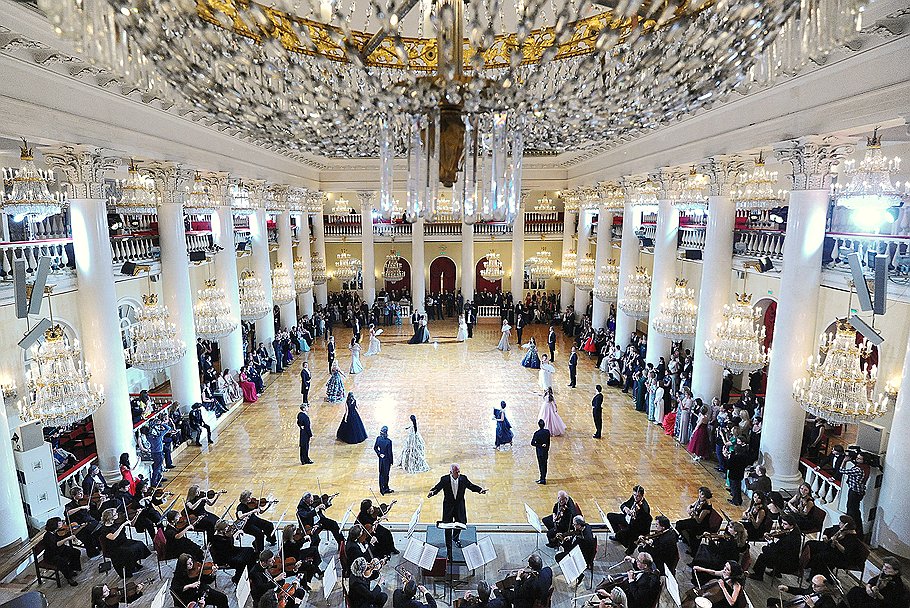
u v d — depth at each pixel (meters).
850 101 7.62
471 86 3.05
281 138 3.93
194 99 3.57
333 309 26.80
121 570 7.97
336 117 3.46
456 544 8.70
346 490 11.01
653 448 12.89
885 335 10.66
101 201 9.97
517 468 11.87
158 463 11.27
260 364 17.72
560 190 25.95
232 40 3.05
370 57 3.52
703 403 13.11
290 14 2.72
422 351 21.89
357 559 7.28
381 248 31.05
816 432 11.36
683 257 17.50
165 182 12.77
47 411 8.29
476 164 3.62
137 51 3.47
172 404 13.64
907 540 7.46
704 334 13.03
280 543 8.89
